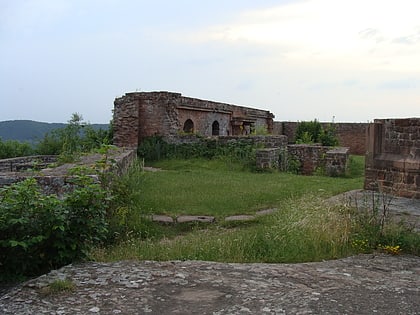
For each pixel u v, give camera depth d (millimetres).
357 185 13453
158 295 4254
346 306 4090
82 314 3805
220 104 26156
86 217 5125
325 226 6609
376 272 5352
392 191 11430
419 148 10898
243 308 3979
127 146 21516
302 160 19484
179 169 17516
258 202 10258
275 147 19266
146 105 21531
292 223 6965
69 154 12453
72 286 4348
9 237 4727
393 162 11484
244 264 5438
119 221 7285
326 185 13312
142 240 7129
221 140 19656
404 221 7508
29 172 7941
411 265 5703
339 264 5656
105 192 5523
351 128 31234
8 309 3883
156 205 9500
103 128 24000
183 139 20531
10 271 4723
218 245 6312
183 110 22547
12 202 4840
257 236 6742
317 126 29438
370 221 6871
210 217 8750
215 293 4340
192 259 5832
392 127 11656
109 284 4484
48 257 4945
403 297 4410
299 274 5074
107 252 6062
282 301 4164
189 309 3953
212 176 14875
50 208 4875
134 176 12062
